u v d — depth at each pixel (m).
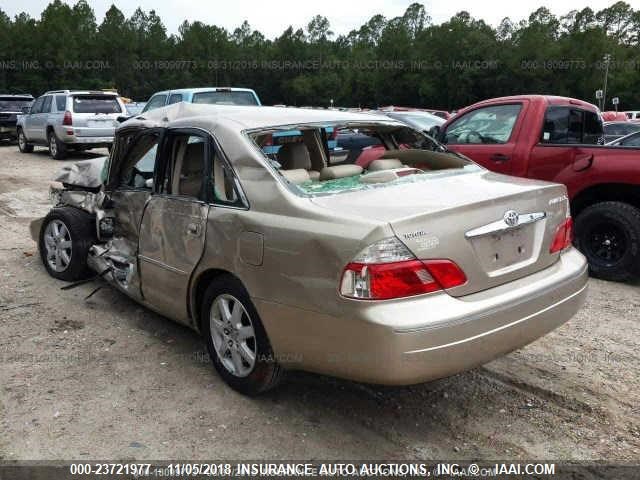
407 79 76.56
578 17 80.62
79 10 92.75
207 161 3.62
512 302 2.98
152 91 87.75
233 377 3.55
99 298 5.18
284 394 3.59
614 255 5.83
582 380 3.81
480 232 2.95
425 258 2.77
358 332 2.73
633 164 5.54
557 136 6.57
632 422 3.33
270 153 3.86
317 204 3.07
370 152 4.73
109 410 3.39
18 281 5.58
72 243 5.28
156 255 4.04
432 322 2.69
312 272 2.89
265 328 3.18
